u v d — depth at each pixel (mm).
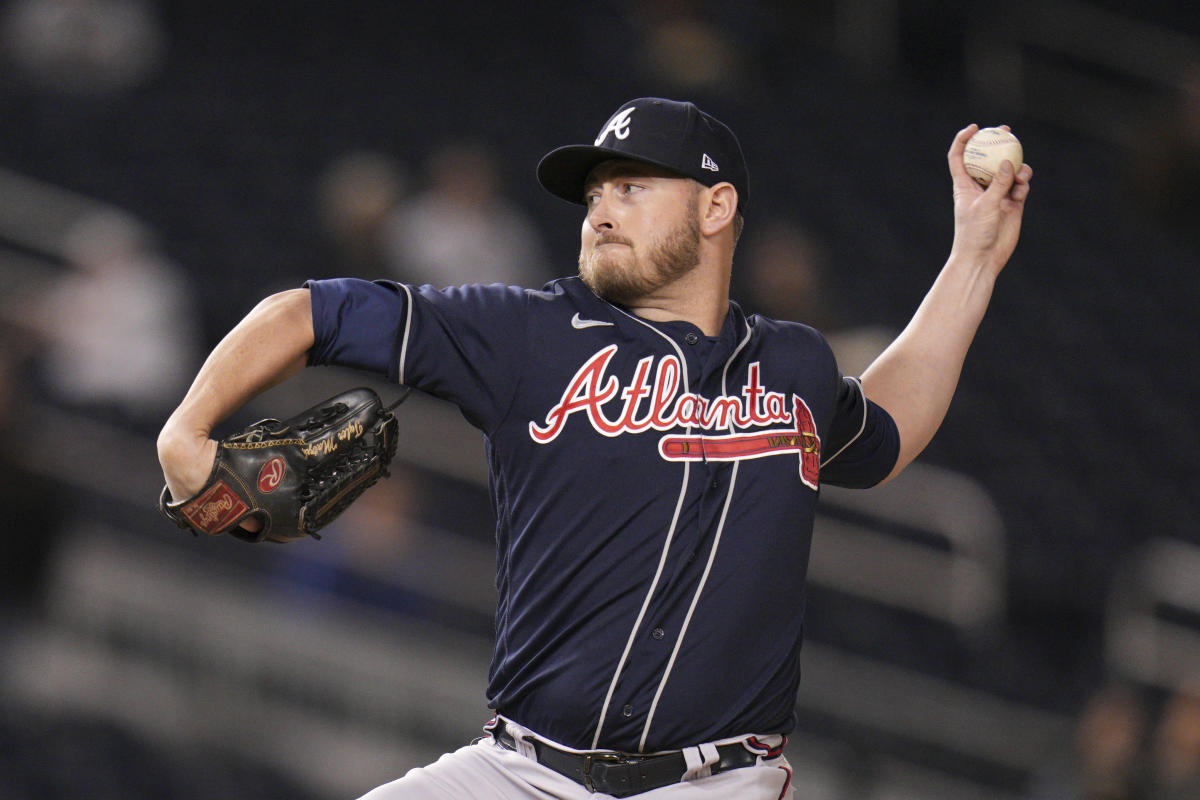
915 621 32250
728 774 9688
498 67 49750
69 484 28250
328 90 47344
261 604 26875
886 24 52312
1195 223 47625
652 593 9461
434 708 26484
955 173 12352
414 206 34906
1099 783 23828
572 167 10289
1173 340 43375
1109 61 52188
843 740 28562
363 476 9867
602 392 9617
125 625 26641
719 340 9992
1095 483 37875
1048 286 44406
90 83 45594
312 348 9438
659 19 51031
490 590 28125
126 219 35750
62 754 25203
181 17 49938
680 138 10023
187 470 9195
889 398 11516
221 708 26328
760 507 9703
